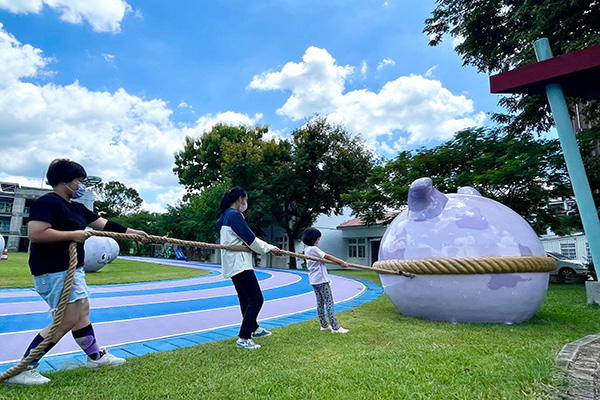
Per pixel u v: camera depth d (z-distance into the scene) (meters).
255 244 4.16
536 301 5.27
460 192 6.66
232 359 3.64
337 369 3.27
